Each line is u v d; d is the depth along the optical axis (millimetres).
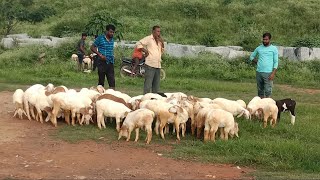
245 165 6691
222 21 27109
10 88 13984
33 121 9039
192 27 26297
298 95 15398
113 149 7266
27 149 7113
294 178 6043
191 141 7957
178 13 28578
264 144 7348
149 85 10562
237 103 9211
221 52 21438
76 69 18422
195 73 19125
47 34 26094
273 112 8961
